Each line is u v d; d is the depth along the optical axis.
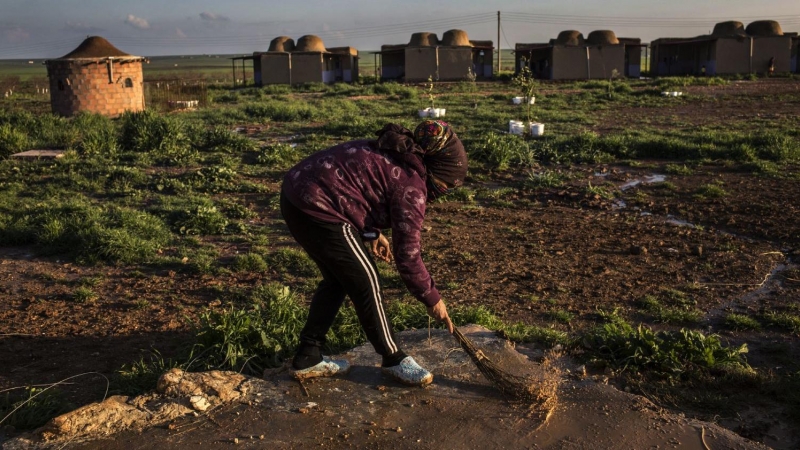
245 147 15.85
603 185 11.89
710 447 3.41
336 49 50.81
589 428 3.58
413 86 41.06
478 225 9.48
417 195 3.62
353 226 3.68
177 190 11.85
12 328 5.88
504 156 13.66
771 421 3.91
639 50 48.38
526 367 4.26
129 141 16.16
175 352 5.28
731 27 46.66
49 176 13.04
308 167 3.67
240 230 9.31
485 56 50.19
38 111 30.64
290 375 4.09
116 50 25.27
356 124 18.69
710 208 10.10
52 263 7.94
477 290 6.76
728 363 4.54
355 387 4.00
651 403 3.85
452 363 4.30
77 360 5.16
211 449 3.38
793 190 11.03
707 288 6.74
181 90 29.89
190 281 7.26
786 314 5.91
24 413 3.91
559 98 29.42
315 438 3.47
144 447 3.39
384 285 6.84
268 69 46.75
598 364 4.45
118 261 7.86
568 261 7.74
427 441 3.45
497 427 3.58
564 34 47.16
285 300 5.21
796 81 38.59
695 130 18.53
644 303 6.26
